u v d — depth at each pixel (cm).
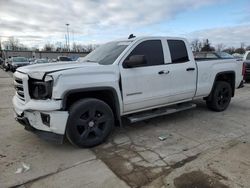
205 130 464
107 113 395
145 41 450
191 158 341
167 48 478
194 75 520
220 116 563
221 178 283
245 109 633
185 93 509
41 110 344
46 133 358
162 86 464
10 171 314
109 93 403
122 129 476
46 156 357
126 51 424
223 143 394
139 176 296
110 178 293
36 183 286
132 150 375
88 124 377
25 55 6700
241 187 264
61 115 345
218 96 592
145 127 487
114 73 396
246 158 334
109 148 384
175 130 467
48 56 6094
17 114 390
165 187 271
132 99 422
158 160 338
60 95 340
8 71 2780
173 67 477
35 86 357
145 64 441
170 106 523
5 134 453
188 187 269
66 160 343
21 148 388
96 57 465
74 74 353
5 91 1038
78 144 372
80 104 364
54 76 337
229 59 610
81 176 299
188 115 573
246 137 421
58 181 289
